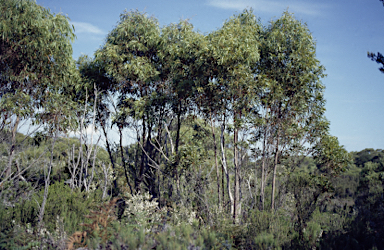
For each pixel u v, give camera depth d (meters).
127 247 4.64
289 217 8.01
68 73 12.41
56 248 5.58
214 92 10.52
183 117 13.04
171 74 12.20
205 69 10.66
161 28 12.57
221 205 9.52
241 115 10.61
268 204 9.92
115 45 12.81
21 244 5.61
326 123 10.95
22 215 6.71
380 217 5.68
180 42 11.62
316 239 5.53
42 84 11.59
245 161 11.35
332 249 5.03
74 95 13.74
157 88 13.02
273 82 10.48
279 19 11.20
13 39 9.89
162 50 12.53
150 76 12.44
